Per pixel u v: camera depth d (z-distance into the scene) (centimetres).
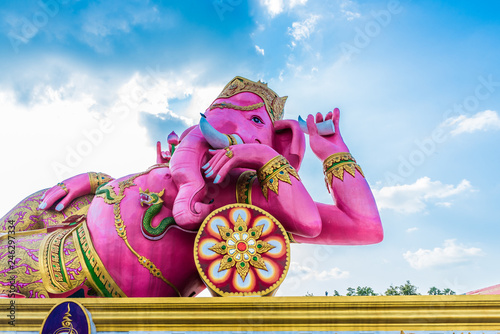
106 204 635
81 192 752
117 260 592
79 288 590
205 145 655
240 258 565
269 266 565
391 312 505
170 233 615
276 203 617
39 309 509
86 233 619
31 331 505
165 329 504
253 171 681
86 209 743
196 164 632
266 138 727
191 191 603
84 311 504
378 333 501
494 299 503
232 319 504
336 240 658
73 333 493
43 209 727
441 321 503
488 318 500
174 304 507
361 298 510
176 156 637
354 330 503
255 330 502
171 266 602
